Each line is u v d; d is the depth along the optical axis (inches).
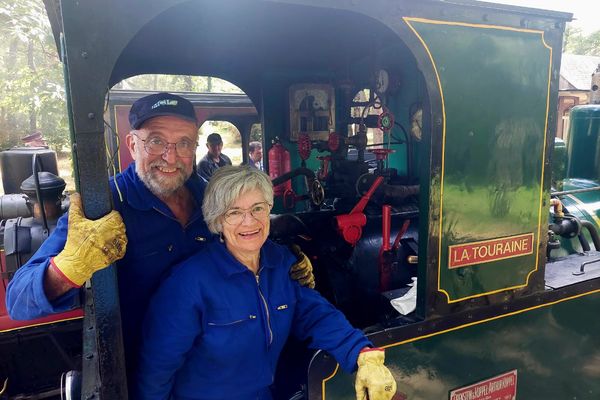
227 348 50.1
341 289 73.6
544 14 65.5
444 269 63.4
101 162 42.0
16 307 43.7
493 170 65.6
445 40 59.8
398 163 102.3
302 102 120.3
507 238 68.3
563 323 77.2
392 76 96.5
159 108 52.8
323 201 96.5
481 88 63.1
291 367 67.9
